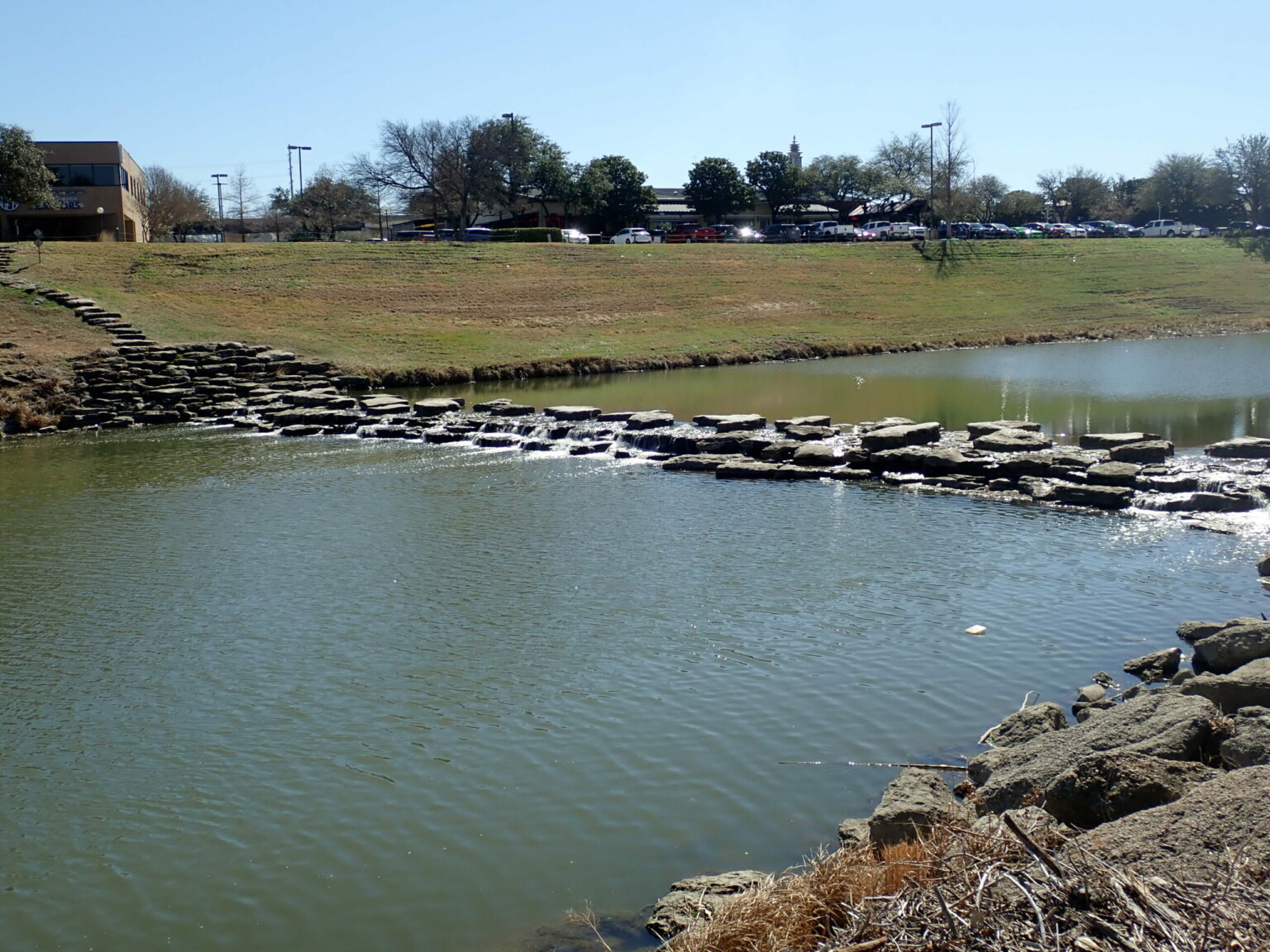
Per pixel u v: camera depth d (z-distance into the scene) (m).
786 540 18.81
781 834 9.58
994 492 22.00
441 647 14.14
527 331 50.94
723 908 7.44
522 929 8.45
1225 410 30.80
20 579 17.52
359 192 101.31
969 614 14.84
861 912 6.73
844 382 39.59
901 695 12.27
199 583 17.16
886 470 23.91
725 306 58.97
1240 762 8.73
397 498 22.92
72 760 11.31
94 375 37.22
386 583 16.86
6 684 13.24
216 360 40.53
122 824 10.12
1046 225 103.12
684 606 15.49
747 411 33.00
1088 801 8.05
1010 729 10.77
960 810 8.87
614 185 107.50
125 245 58.34
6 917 8.80
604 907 8.65
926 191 114.06
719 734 11.47
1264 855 6.61
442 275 60.06
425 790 10.53
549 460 27.17
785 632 14.34
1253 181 104.25
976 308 61.84
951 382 38.78
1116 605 15.05
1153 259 75.88
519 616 15.25
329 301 53.06
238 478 25.45
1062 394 34.84
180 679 13.31
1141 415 30.28
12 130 62.88
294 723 12.04
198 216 116.62
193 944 8.44
